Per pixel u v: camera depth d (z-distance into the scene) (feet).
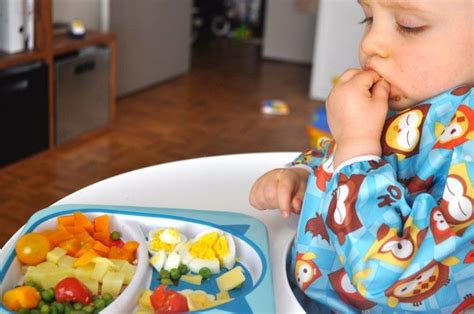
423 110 1.93
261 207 2.38
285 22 14.56
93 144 8.14
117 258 2.07
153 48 11.42
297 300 1.97
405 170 1.95
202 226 2.27
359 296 1.92
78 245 2.10
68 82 7.75
